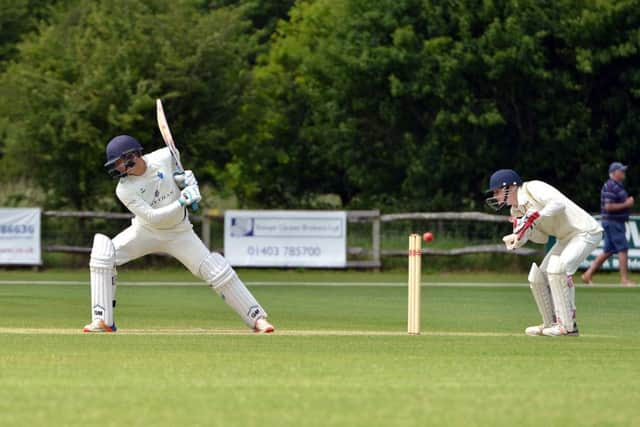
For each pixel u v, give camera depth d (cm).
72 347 3347
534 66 10069
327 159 11800
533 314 5691
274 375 2736
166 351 3250
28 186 11125
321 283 8088
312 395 2427
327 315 5516
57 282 7962
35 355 3116
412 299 4075
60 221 9762
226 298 4150
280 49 12150
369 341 3672
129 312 5525
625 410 2295
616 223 7706
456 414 2220
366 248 9550
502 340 3803
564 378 2766
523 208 4116
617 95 10388
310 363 2983
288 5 14650
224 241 9356
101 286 4047
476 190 10806
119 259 4072
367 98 10944
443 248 9769
